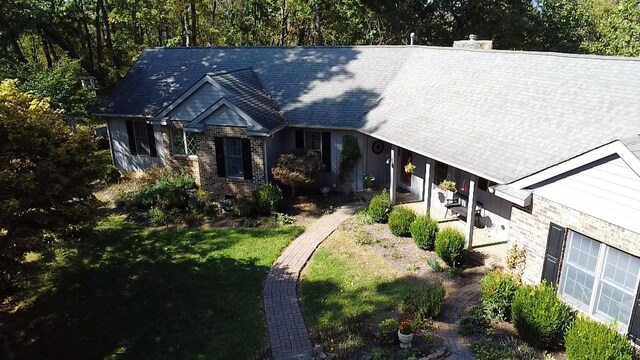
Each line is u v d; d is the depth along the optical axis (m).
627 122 10.91
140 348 11.31
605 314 9.88
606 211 9.30
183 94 20.62
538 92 14.00
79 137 12.30
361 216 17.73
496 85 15.62
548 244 10.70
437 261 14.03
